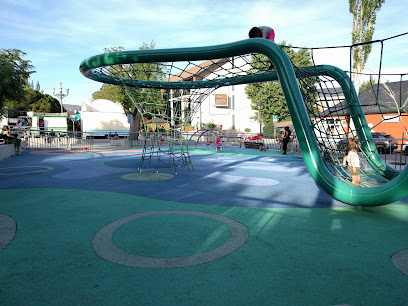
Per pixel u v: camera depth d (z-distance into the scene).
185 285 2.61
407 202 5.62
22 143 18.92
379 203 4.59
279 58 5.63
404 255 3.23
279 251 3.34
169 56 6.53
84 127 38.25
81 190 6.67
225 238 3.75
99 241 3.64
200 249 3.40
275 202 5.64
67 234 3.88
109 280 2.70
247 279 2.71
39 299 2.38
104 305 2.30
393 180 4.50
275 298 2.40
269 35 6.29
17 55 15.12
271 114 35.16
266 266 2.98
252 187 7.11
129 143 22.22
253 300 2.37
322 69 8.26
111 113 39.72
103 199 5.83
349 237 3.78
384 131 23.62
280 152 18.11
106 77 9.16
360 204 4.76
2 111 18.36
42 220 4.47
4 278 2.72
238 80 9.39
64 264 3.02
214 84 9.52
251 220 4.51
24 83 15.38
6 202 5.56
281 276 2.77
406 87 24.52
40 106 55.03
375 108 24.28
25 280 2.68
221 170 10.08
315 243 3.58
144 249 3.40
